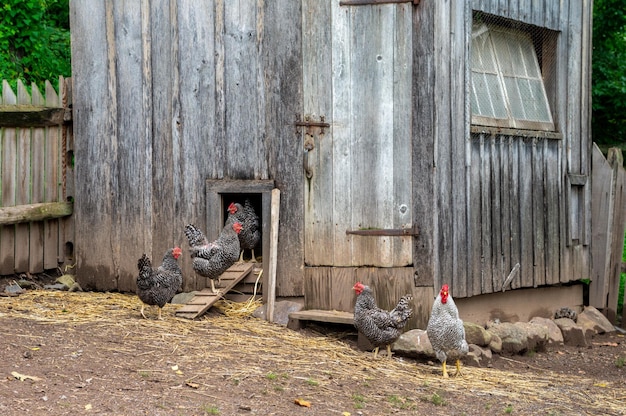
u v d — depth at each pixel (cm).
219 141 950
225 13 941
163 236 981
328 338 869
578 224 1137
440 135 888
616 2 1662
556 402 716
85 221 1027
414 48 883
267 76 924
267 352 779
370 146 896
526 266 1025
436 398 677
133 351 732
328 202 911
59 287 1005
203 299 905
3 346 708
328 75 905
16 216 989
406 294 884
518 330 934
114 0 1000
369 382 719
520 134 1012
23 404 569
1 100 985
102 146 1014
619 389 787
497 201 978
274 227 913
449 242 904
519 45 1070
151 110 985
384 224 894
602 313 1164
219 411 594
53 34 1491
